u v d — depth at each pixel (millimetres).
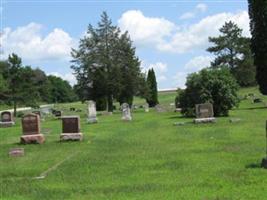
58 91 186750
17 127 53188
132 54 85875
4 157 25359
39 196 14734
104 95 85875
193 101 51094
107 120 54438
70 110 99750
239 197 13125
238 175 16344
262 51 35250
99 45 84188
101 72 83562
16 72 85062
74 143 30969
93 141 31469
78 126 32875
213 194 13641
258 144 25031
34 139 32219
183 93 52156
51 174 18781
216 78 50312
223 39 111062
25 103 86125
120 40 84875
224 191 13953
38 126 32844
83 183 16484
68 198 14250
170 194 13992
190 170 17891
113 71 84000
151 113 67250
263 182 14883
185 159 20750
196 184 15219
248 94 102000
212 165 18766
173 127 39000
